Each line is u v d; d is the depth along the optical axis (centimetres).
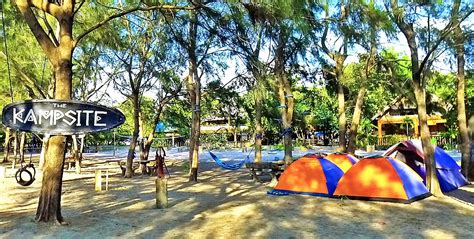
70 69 762
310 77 1728
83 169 2152
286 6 659
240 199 1044
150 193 1171
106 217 826
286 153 1405
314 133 4909
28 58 1656
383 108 2573
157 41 1538
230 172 1838
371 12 905
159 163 1484
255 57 862
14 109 702
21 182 978
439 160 1221
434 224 755
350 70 1686
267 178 1530
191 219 807
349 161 1214
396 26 1068
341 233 693
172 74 1742
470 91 1906
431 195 1057
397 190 982
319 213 859
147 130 3400
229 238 665
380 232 698
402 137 3797
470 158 1388
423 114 1084
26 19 746
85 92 1992
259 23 734
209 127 4803
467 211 870
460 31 1062
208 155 3291
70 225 750
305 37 789
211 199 1051
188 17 902
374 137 3869
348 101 1828
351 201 993
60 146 760
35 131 709
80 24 1367
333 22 867
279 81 1393
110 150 5044
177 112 2242
